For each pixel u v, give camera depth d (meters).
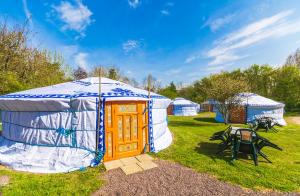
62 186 4.03
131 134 6.14
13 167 4.99
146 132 6.53
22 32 15.58
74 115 5.53
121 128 5.95
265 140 5.87
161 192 3.83
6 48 14.63
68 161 5.10
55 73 18.45
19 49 15.42
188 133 10.31
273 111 14.89
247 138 5.82
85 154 5.39
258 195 3.72
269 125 11.80
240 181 4.29
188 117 21.78
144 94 6.96
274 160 5.84
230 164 5.41
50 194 3.70
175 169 5.02
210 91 14.62
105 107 5.66
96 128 5.57
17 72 14.88
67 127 5.55
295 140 8.82
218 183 4.22
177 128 12.45
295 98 27.97
